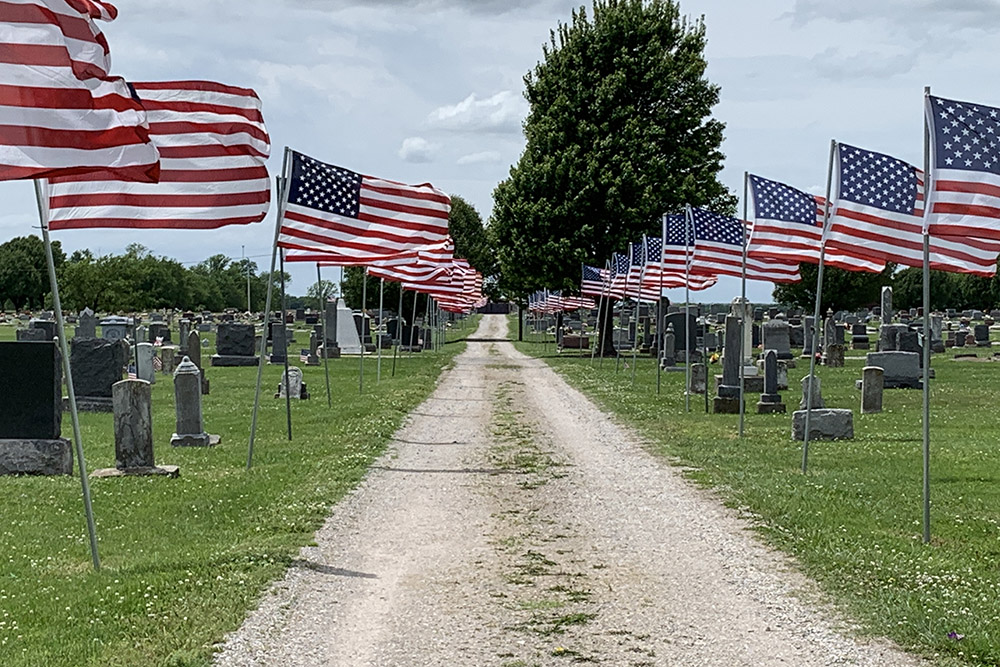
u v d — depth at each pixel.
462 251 99.69
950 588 10.26
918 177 16.11
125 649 8.42
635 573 11.02
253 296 151.00
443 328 77.31
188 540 12.45
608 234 55.22
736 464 18.03
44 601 9.81
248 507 14.37
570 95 57.12
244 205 14.18
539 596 10.20
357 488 15.91
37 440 16.89
